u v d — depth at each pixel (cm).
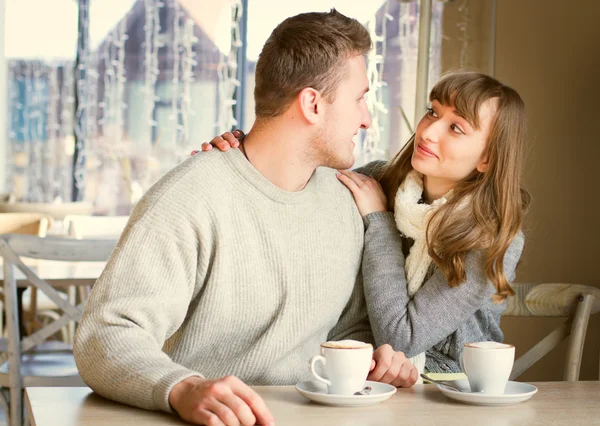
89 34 534
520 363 183
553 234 309
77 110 539
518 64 317
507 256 158
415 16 418
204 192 136
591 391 127
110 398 115
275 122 143
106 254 235
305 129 142
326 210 154
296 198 146
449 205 155
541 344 184
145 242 130
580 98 312
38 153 545
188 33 517
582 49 313
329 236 151
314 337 151
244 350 144
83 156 540
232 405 100
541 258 308
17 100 542
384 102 419
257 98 144
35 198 546
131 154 532
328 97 141
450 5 363
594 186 310
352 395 114
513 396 114
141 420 104
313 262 147
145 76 527
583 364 300
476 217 154
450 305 153
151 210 132
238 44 494
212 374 143
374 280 156
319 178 158
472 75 160
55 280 258
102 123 537
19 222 394
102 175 539
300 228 146
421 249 159
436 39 369
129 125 532
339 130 143
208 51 514
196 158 141
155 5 522
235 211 140
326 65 140
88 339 120
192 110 517
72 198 545
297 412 109
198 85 516
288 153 143
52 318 413
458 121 157
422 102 354
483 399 114
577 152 311
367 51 147
